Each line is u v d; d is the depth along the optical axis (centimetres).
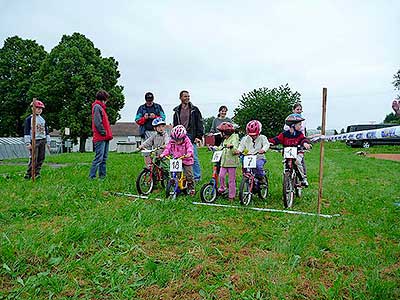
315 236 434
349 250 397
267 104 3884
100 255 362
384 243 427
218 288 311
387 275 345
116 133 6956
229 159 663
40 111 869
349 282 321
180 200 609
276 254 383
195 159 856
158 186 759
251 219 524
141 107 867
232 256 374
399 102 507
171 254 379
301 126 681
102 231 423
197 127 851
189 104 853
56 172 998
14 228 457
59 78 3603
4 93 4191
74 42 3766
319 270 350
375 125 3016
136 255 373
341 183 916
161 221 490
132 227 448
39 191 682
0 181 816
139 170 1070
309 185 865
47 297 292
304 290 311
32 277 315
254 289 306
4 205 565
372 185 881
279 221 513
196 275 333
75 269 338
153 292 303
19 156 2477
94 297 296
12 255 349
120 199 643
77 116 3644
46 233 424
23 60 4200
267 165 1409
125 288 304
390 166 1430
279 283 315
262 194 698
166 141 770
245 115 3941
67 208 557
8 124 4178
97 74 3728
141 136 874
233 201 657
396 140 3269
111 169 1106
